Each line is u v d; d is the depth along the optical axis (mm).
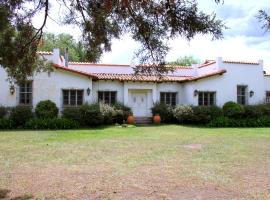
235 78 30125
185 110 27109
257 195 7762
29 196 7672
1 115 24406
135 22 6102
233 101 29297
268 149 14953
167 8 5543
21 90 25531
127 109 27812
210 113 27609
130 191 8078
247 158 12633
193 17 5441
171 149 14820
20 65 7547
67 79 26484
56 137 18969
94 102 26906
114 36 6746
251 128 25672
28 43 7133
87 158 12508
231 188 8375
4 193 7910
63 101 26500
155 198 7527
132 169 10578
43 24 6891
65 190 8148
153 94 29391
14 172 10109
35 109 25234
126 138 18750
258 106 28828
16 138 18391
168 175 9758
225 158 12625
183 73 32062
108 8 5566
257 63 30828
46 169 10562
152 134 20859
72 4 6477
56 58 26109
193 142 17234
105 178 9359
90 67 29875
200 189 8281
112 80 28391
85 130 22953
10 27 6844
